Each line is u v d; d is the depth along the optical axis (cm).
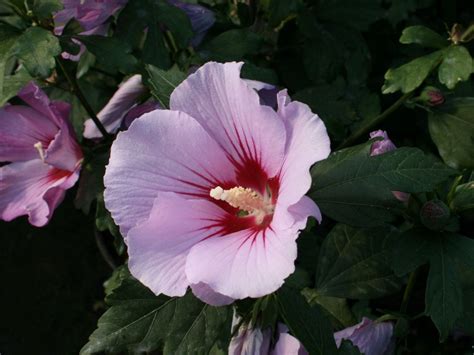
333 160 37
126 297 38
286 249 31
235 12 57
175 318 38
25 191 47
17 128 47
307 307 35
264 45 58
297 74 58
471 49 58
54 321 67
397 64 59
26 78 44
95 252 72
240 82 33
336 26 56
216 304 33
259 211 35
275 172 34
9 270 71
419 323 54
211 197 35
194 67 49
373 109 55
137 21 48
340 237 43
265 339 38
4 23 43
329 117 53
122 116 50
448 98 47
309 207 32
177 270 33
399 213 37
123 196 34
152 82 39
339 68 56
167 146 34
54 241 73
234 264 32
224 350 39
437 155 58
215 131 35
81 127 57
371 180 36
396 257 37
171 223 34
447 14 62
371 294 42
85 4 46
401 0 58
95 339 37
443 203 37
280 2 52
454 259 37
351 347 35
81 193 47
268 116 33
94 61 54
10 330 67
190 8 51
